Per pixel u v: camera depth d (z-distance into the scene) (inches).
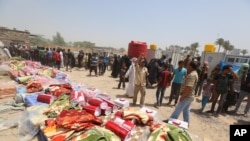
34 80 296.0
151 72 430.9
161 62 432.5
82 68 663.1
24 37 1069.1
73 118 162.9
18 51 728.3
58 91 242.4
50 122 160.7
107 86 403.2
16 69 391.5
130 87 321.4
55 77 360.5
